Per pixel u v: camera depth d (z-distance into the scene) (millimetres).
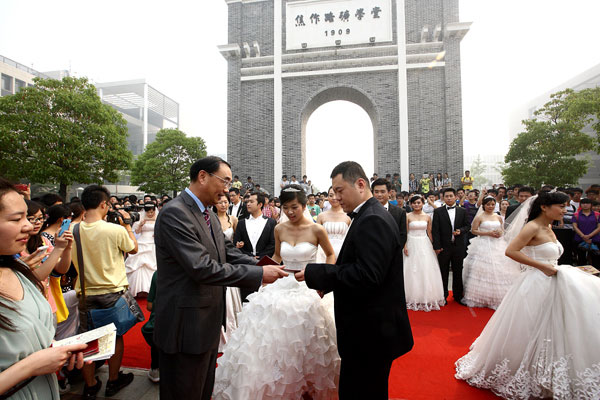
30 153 12102
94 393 2562
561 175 12867
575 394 2232
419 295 4852
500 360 2621
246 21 13570
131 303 2820
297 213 2814
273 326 2287
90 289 2676
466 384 2756
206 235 1910
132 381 2846
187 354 1778
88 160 12914
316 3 13023
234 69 13266
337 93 13586
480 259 4977
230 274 1780
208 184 1930
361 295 1827
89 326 2596
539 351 2434
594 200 6195
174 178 18828
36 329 1265
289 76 12992
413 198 5309
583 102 12070
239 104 13219
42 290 1475
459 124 12000
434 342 3615
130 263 5309
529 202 3455
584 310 2322
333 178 2039
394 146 12492
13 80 28172
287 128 13016
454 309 4867
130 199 8023
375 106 12578
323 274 1816
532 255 2727
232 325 3506
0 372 1129
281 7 13211
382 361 1799
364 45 12734
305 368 2293
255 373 2164
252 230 4238
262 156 13148
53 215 2834
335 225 4230
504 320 2668
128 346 3572
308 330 2314
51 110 12344
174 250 1745
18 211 1269
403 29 12453
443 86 12305
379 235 1755
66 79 13133
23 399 1197
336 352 2473
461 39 12141
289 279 2652
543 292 2533
